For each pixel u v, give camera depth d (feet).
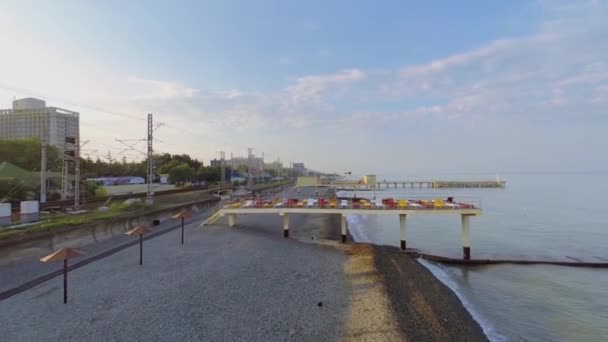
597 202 267.18
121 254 83.10
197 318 48.29
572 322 59.31
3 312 49.03
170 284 61.67
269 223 152.87
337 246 102.68
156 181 370.12
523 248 116.06
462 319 57.72
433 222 176.04
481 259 100.17
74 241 93.71
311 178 426.10
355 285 64.75
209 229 121.19
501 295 71.77
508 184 605.73
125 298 54.75
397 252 104.42
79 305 51.78
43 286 59.47
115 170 371.97
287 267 75.41
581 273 87.35
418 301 61.05
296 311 51.90
